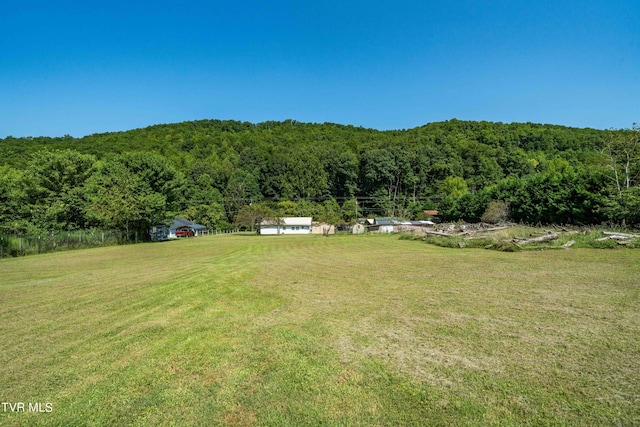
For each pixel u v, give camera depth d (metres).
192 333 5.59
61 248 28.73
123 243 37.56
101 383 3.94
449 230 35.47
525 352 4.44
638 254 14.24
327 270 12.64
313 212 76.38
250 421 3.14
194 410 3.34
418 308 6.70
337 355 4.52
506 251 17.89
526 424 2.97
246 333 5.53
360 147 92.25
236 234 68.19
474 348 4.62
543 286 8.40
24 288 10.30
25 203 38.97
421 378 3.83
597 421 2.98
